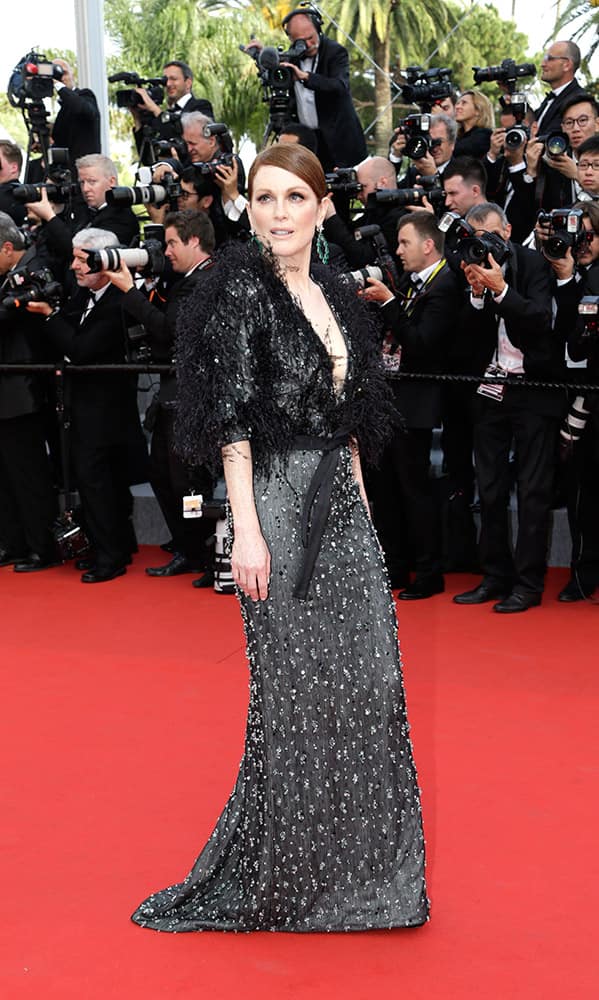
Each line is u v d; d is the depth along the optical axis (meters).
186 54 7.61
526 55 6.96
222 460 2.29
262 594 2.28
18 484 5.58
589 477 4.86
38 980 2.25
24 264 5.57
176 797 3.09
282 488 2.30
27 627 4.73
